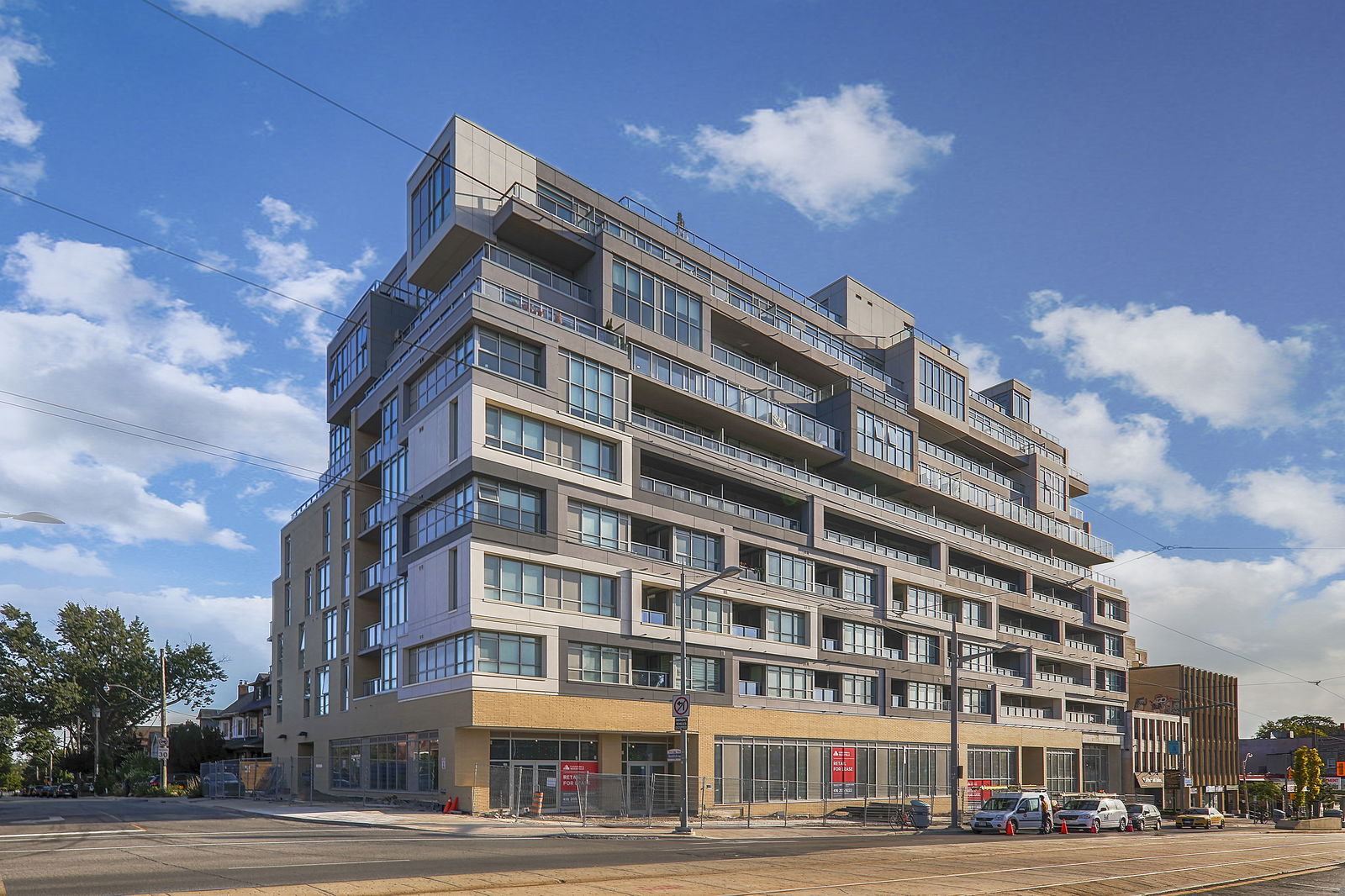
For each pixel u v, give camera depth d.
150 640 86.81
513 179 49.41
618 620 45.69
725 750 49.53
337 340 59.72
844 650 57.59
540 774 43.09
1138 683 98.50
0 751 87.38
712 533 50.97
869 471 61.97
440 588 43.06
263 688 99.81
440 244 48.00
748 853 24.45
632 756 46.59
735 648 50.81
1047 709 75.69
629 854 23.00
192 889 14.71
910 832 40.12
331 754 55.56
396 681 47.34
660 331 51.44
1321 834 59.38
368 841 25.56
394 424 50.41
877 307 71.12
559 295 47.50
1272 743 136.50
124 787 73.88
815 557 56.53
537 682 42.03
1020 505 76.50
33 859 19.41
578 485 45.16
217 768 63.88
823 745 55.09
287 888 14.91
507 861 20.34
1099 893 19.11
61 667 82.69
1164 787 87.06
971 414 74.88
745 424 55.06
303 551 62.69
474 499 41.56
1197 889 20.73
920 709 62.47
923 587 64.19
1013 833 40.09
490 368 42.94
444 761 41.62
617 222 53.53
